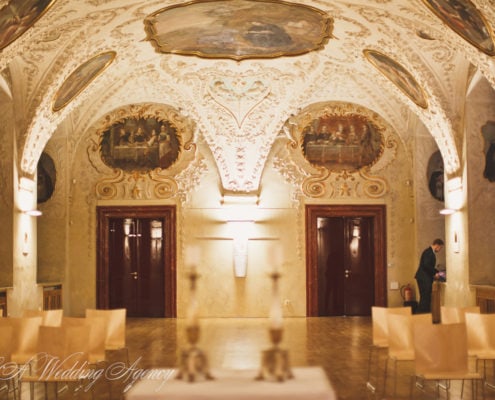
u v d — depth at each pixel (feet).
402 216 74.18
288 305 73.46
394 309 35.73
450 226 61.98
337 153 74.33
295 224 73.87
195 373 18.76
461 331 27.81
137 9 50.75
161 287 74.54
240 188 73.82
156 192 74.18
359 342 54.13
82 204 74.08
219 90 69.21
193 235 73.77
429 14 47.11
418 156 73.10
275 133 72.33
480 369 41.16
